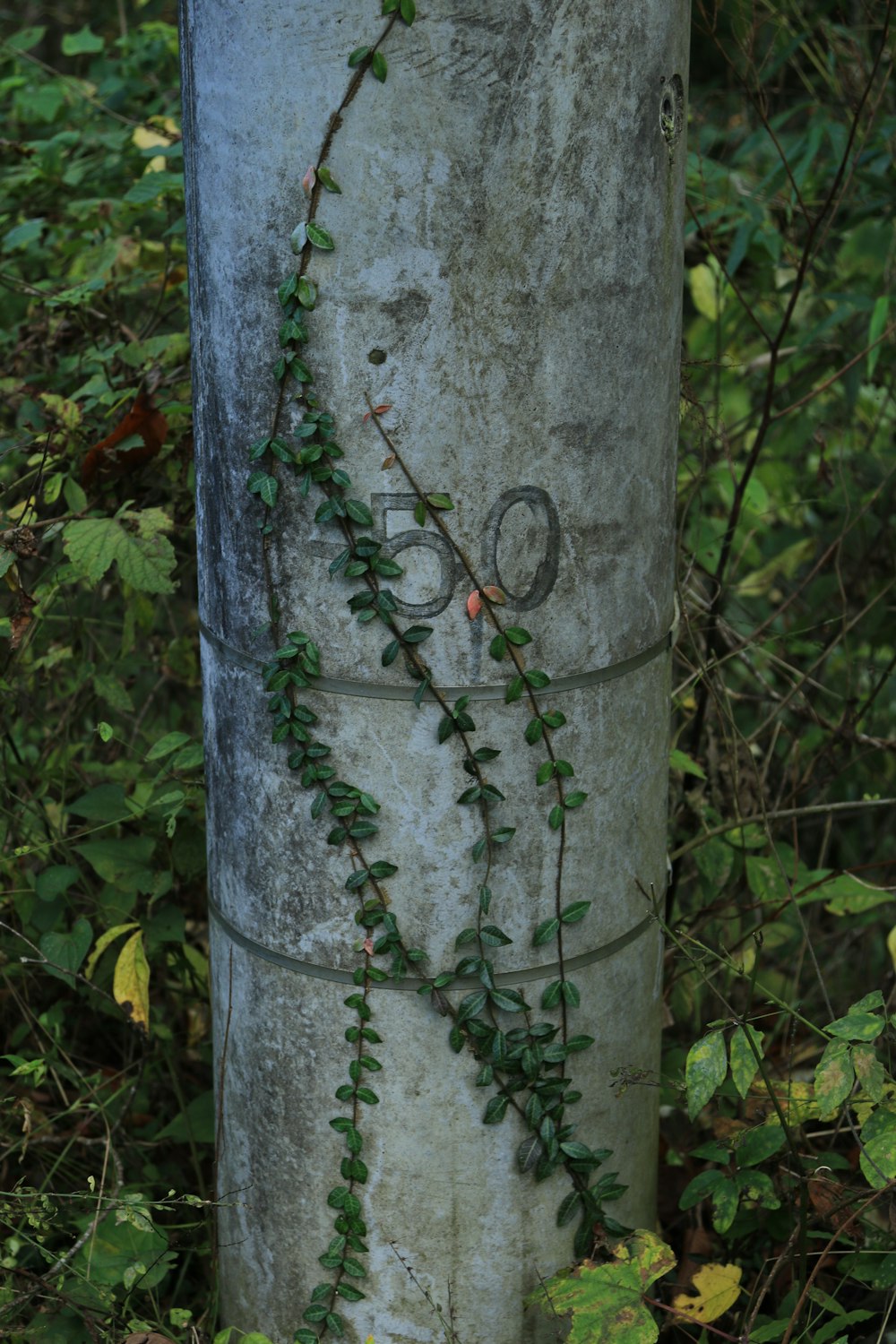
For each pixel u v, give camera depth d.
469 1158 1.96
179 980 2.71
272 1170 2.07
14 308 3.20
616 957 2.01
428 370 1.68
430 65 1.58
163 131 3.04
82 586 2.79
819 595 3.27
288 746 1.87
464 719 1.79
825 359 3.23
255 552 1.83
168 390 2.68
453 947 1.88
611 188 1.69
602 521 1.81
